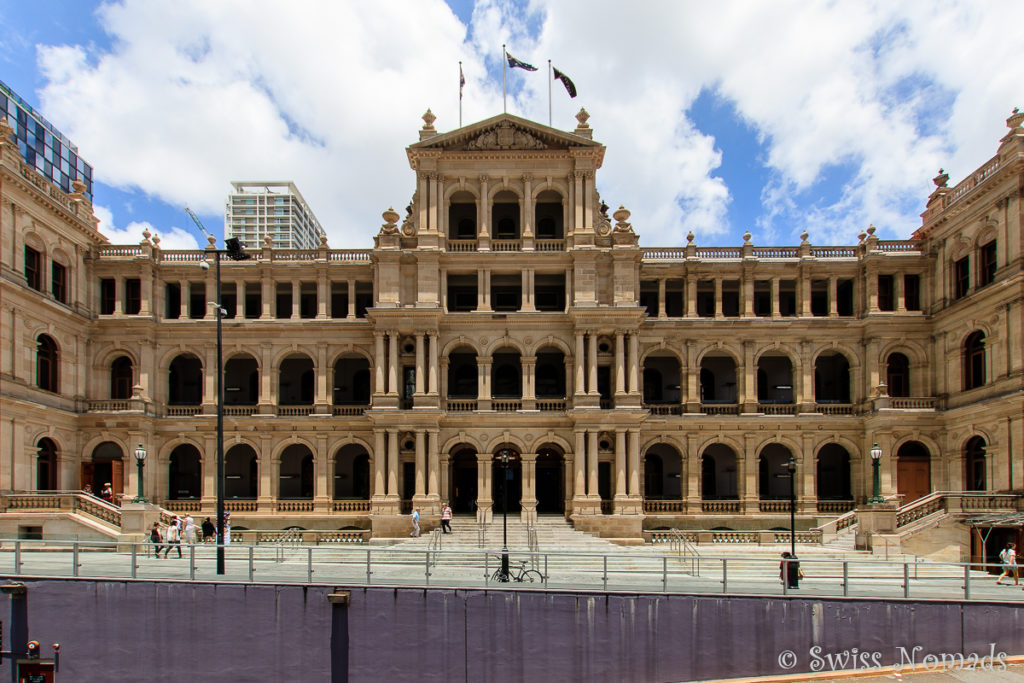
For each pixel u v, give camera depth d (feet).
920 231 180.86
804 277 183.21
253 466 191.62
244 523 175.94
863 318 179.73
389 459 167.22
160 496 178.70
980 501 142.10
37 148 420.77
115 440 175.22
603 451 169.37
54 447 169.27
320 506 176.55
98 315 182.80
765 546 145.48
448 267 176.76
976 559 133.28
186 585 94.43
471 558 125.80
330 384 182.39
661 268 183.42
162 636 93.76
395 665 91.30
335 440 179.63
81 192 185.16
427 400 169.27
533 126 177.68
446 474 170.50
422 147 177.27
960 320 165.27
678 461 191.31
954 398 167.43
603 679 90.22
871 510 138.00
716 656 90.17
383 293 173.37
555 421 171.01
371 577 99.04
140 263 181.88
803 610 90.89
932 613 90.84
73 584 95.76
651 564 124.67
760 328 181.88
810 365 181.47
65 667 94.07
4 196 151.23
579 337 170.71
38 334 163.12
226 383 194.80
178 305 193.98
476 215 188.44
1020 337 144.15
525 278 176.76
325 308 183.11
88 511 147.84
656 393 194.29
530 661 90.68
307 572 102.06
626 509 163.94
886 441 170.71
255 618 93.09
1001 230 151.64
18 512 145.69
